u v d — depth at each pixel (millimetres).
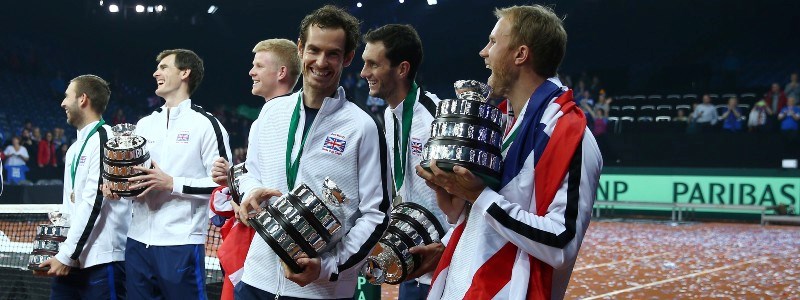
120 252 10742
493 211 5102
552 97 5422
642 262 23703
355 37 6777
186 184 9969
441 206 5762
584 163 5234
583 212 5188
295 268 5930
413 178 7988
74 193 10750
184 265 10195
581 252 26531
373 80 8125
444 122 5172
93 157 10305
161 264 10195
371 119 6906
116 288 10750
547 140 5277
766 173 39125
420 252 6773
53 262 10195
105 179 9648
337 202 6191
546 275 5289
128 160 9508
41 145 45438
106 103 11266
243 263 7355
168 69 10766
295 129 6805
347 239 6539
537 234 5055
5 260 13273
